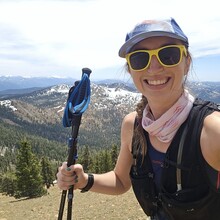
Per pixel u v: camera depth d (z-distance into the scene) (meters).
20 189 7.25
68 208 0.62
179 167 0.53
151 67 0.57
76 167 0.62
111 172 0.73
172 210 0.55
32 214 2.90
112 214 2.32
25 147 7.79
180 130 0.54
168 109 0.56
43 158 12.94
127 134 0.66
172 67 0.56
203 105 0.54
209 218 0.54
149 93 0.58
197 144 0.52
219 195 0.53
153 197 0.59
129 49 0.59
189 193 0.53
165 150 0.56
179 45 0.56
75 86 0.60
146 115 0.59
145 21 0.57
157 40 0.57
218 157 0.50
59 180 0.63
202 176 0.53
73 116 0.59
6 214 3.03
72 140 0.60
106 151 12.95
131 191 3.09
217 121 0.50
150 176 0.58
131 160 0.69
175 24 0.57
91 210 2.53
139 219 2.13
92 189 0.68
